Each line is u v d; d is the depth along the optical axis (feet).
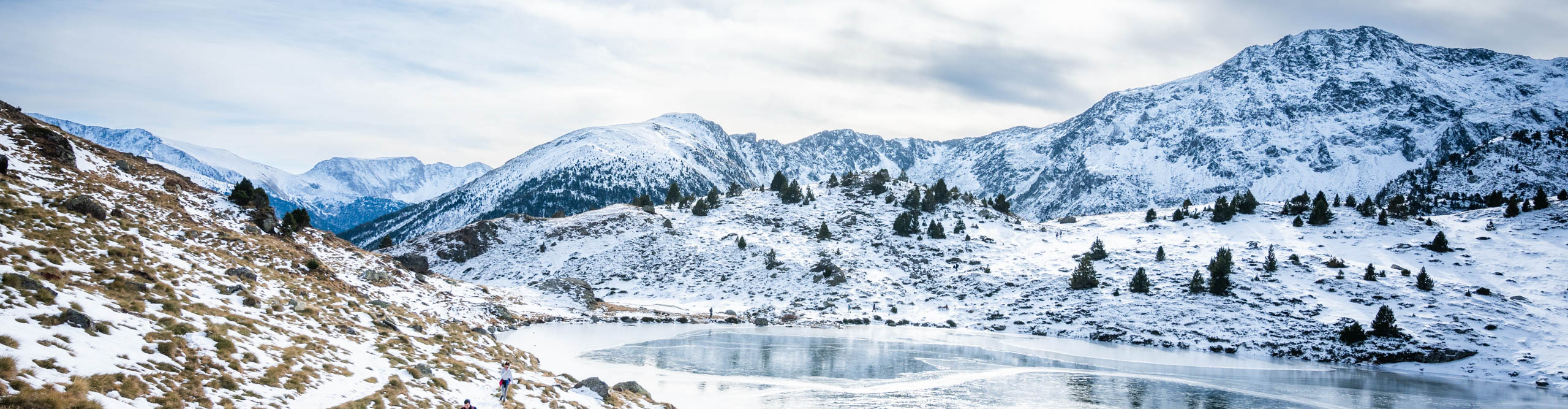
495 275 486.38
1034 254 505.66
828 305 414.82
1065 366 250.98
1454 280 364.17
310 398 86.17
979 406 178.19
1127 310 367.25
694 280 464.24
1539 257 387.34
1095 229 583.99
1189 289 380.58
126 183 236.43
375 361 113.39
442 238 543.39
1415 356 280.92
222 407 74.38
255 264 164.76
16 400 57.16
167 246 141.28
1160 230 543.39
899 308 417.90
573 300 381.60
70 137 257.75
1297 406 196.65
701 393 175.83
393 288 261.65
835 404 171.53
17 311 73.61
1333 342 303.48
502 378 107.55
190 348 85.92
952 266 492.13
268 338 104.01
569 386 140.05
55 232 113.50
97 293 92.12
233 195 283.79
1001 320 384.06
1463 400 214.69
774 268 473.26
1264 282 377.71
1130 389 210.38
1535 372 258.98
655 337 291.58
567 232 554.05
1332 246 449.89
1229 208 550.77
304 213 297.74
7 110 242.37
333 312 145.38
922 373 222.48
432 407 97.81
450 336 161.48
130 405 65.98
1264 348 307.17
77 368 67.87
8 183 144.66
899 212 625.82
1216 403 195.62
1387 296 342.44
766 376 206.49
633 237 542.98
